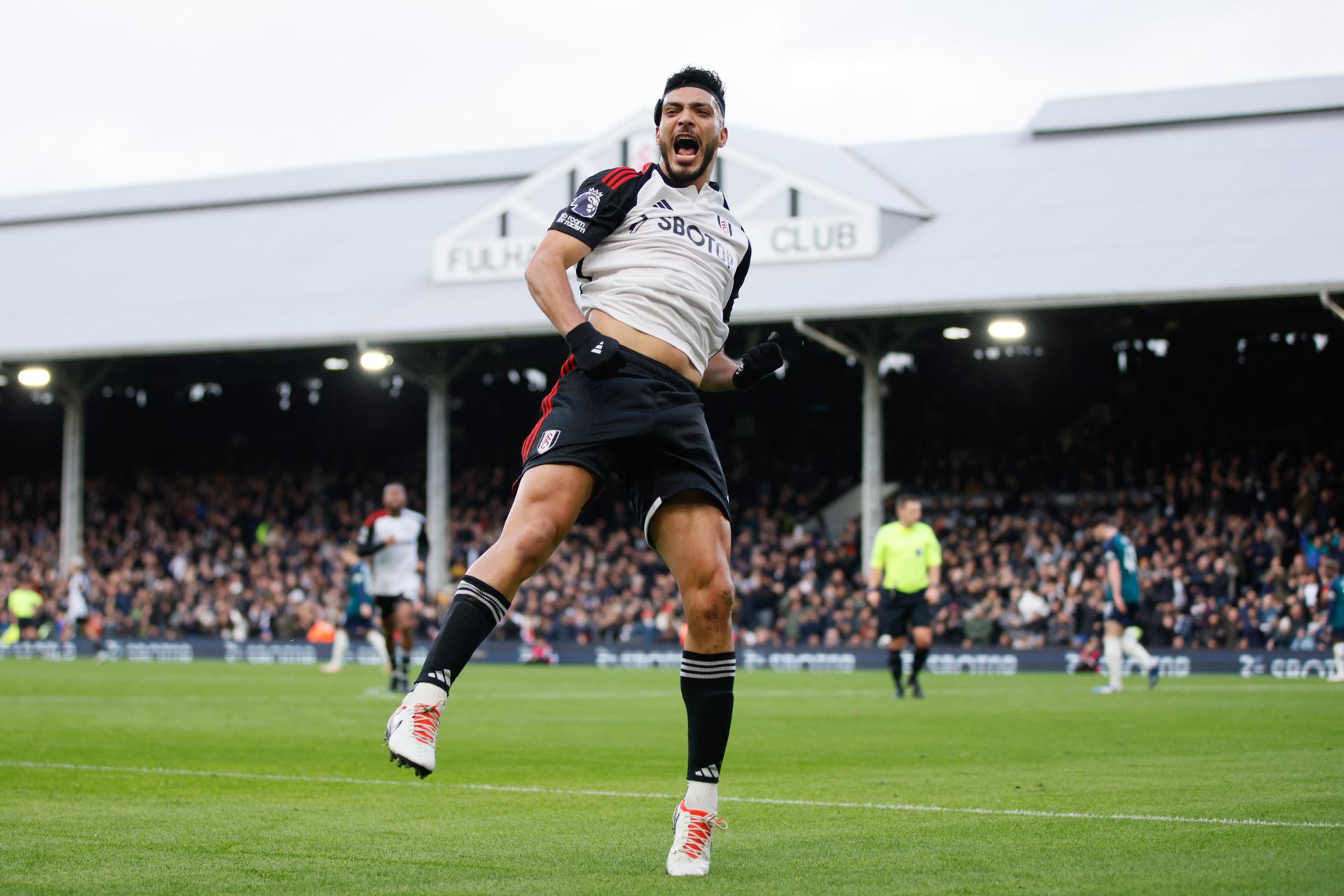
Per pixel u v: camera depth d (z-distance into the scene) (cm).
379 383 3584
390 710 1218
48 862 416
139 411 3794
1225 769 705
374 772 698
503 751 845
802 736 958
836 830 486
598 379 400
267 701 1353
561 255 413
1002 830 480
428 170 3725
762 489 3075
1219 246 2359
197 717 1123
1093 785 630
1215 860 412
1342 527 2592
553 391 420
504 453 3466
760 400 3266
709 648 411
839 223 2597
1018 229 2578
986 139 3061
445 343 2828
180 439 3741
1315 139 2697
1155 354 2977
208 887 375
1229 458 2827
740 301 2514
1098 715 1169
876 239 2573
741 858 423
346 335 2753
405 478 3472
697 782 405
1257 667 2156
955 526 2816
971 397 3091
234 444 3700
